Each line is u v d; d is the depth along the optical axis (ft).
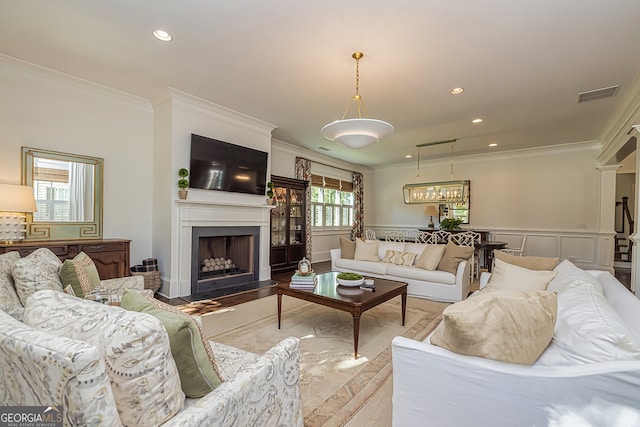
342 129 8.93
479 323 3.74
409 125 16.35
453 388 3.90
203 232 14.19
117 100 13.00
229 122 15.06
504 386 3.62
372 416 5.54
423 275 13.41
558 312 4.44
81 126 12.05
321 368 7.30
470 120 15.52
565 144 20.25
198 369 3.34
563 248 20.59
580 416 3.29
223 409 3.12
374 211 29.99
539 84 11.43
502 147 21.35
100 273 11.39
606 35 8.39
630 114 12.38
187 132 13.48
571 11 7.44
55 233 11.41
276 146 20.59
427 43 8.88
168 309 3.68
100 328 2.69
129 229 13.38
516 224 22.24
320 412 5.64
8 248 9.52
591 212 19.81
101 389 2.25
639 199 11.04
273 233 19.84
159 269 13.60
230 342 8.64
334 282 10.53
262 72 10.81
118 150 13.05
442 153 23.39
